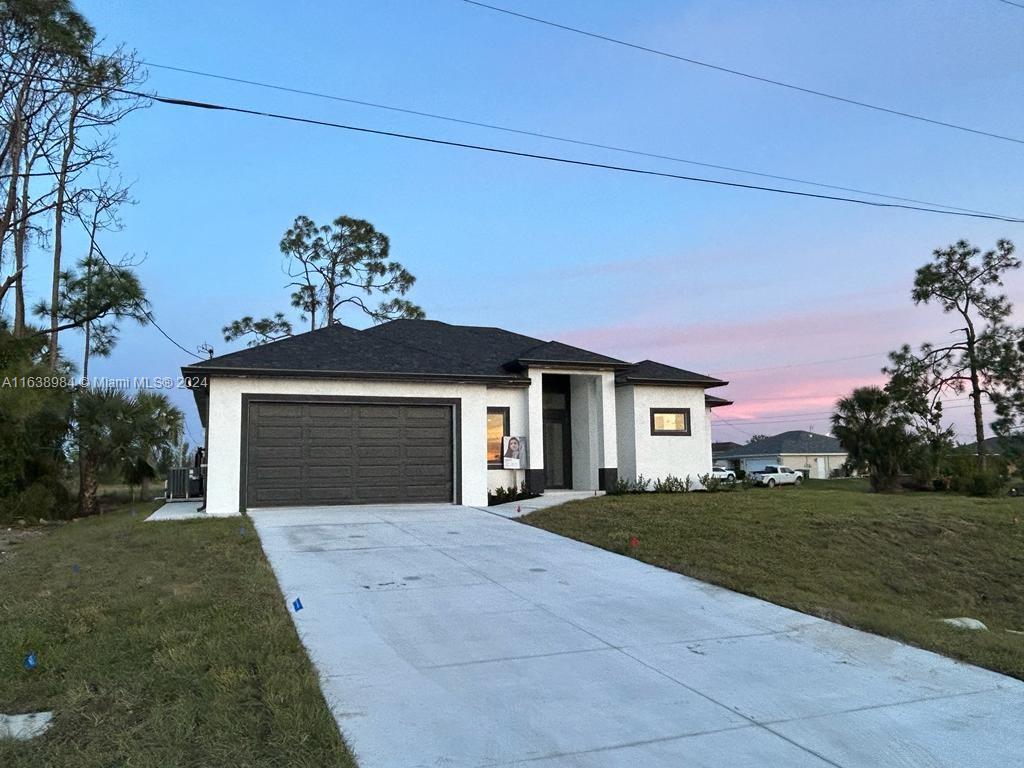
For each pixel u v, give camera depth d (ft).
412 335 69.62
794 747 14.78
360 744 14.12
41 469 55.98
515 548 34.81
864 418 104.32
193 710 14.66
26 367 53.52
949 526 43.55
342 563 30.32
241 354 50.60
